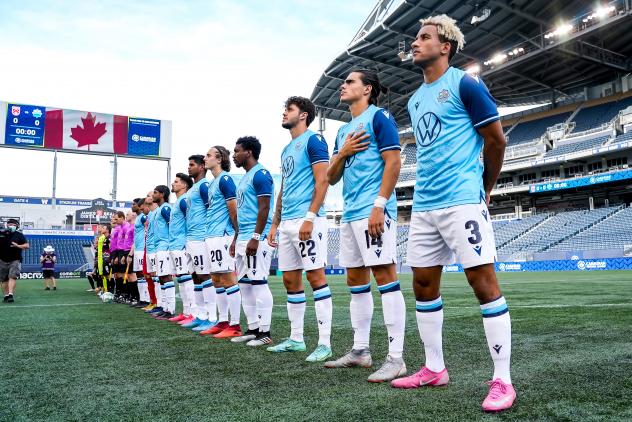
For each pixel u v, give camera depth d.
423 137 2.47
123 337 4.45
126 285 8.78
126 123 27.83
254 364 3.13
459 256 2.28
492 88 34.00
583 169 31.83
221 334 4.49
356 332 3.07
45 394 2.42
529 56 27.73
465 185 2.28
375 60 30.00
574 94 35.91
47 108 26.42
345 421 1.92
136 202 7.89
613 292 9.02
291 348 3.66
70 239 32.88
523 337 3.92
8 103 25.67
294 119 3.81
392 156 2.82
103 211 35.59
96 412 2.11
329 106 37.00
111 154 27.45
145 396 2.35
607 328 4.33
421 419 1.93
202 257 5.15
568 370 2.73
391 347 2.77
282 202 3.81
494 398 2.05
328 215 41.41
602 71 31.53
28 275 27.09
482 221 2.26
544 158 32.00
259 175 4.19
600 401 2.13
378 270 2.85
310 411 2.06
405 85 33.81
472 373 2.75
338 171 3.17
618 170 28.20
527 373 2.69
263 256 4.15
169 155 28.59
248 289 4.35
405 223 40.53
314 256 3.42
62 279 25.64
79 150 26.88
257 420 1.95
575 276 17.02
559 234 29.22
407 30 26.17
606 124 30.31
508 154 35.25
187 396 2.34
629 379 2.51
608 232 26.75
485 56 29.42
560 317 5.20
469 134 2.35
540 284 12.25
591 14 24.05
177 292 12.23
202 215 5.24
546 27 25.61
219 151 4.96
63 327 5.20
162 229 6.43
